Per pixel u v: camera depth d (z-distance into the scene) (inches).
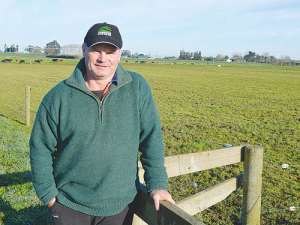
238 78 1261.1
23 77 1122.7
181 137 309.3
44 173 66.9
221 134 331.9
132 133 66.0
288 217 157.9
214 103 569.6
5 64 2279.8
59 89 65.9
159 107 511.8
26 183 173.8
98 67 64.5
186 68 2324.1
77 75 66.1
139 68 2114.9
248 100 613.6
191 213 99.4
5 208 144.9
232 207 165.9
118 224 66.6
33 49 6186.0
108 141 63.7
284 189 192.1
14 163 206.2
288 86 925.2
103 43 63.4
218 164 111.2
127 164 65.6
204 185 194.2
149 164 67.4
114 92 65.8
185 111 478.9
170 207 56.6
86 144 63.7
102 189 63.8
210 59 6358.3
